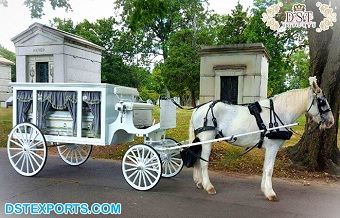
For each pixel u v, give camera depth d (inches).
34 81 606.2
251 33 570.6
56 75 582.2
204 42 931.3
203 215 169.6
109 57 1050.1
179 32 940.0
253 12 633.0
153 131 231.5
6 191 209.2
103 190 214.8
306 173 268.2
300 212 177.0
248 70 523.5
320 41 280.2
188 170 280.4
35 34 593.3
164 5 345.1
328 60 271.0
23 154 247.4
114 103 240.7
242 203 191.3
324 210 181.2
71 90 236.5
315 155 274.4
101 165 298.5
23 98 253.9
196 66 847.7
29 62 609.6
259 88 516.4
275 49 577.9
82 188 219.1
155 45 1235.2
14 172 263.1
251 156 313.4
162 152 234.4
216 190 218.4
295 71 1185.4
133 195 204.2
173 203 189.2
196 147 214.1
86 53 652.1
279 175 262.7
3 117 548.1
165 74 884.6
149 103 267.0
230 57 538.0
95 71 691.4
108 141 232.4
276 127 192.5
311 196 208.5
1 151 365.7
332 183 243.8
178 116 602.2
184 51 882.1
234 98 536.7
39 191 210.2
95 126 231.8
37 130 240.5
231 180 247.0
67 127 245.3
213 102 214.1
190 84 872.9
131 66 1101.7
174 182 239.1
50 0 411.2
